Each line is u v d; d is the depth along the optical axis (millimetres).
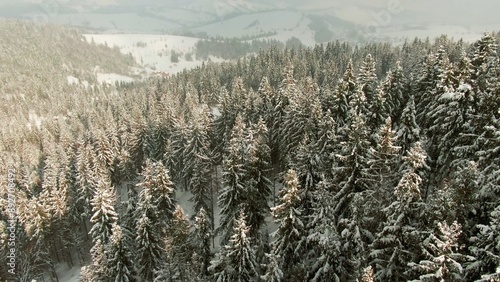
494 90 30094
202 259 37188
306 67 120125
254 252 32812
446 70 40688
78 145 86500
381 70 116875
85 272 38781
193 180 50469
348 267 27969
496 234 19641
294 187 30781
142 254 40344
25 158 95812
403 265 24766
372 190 28438
